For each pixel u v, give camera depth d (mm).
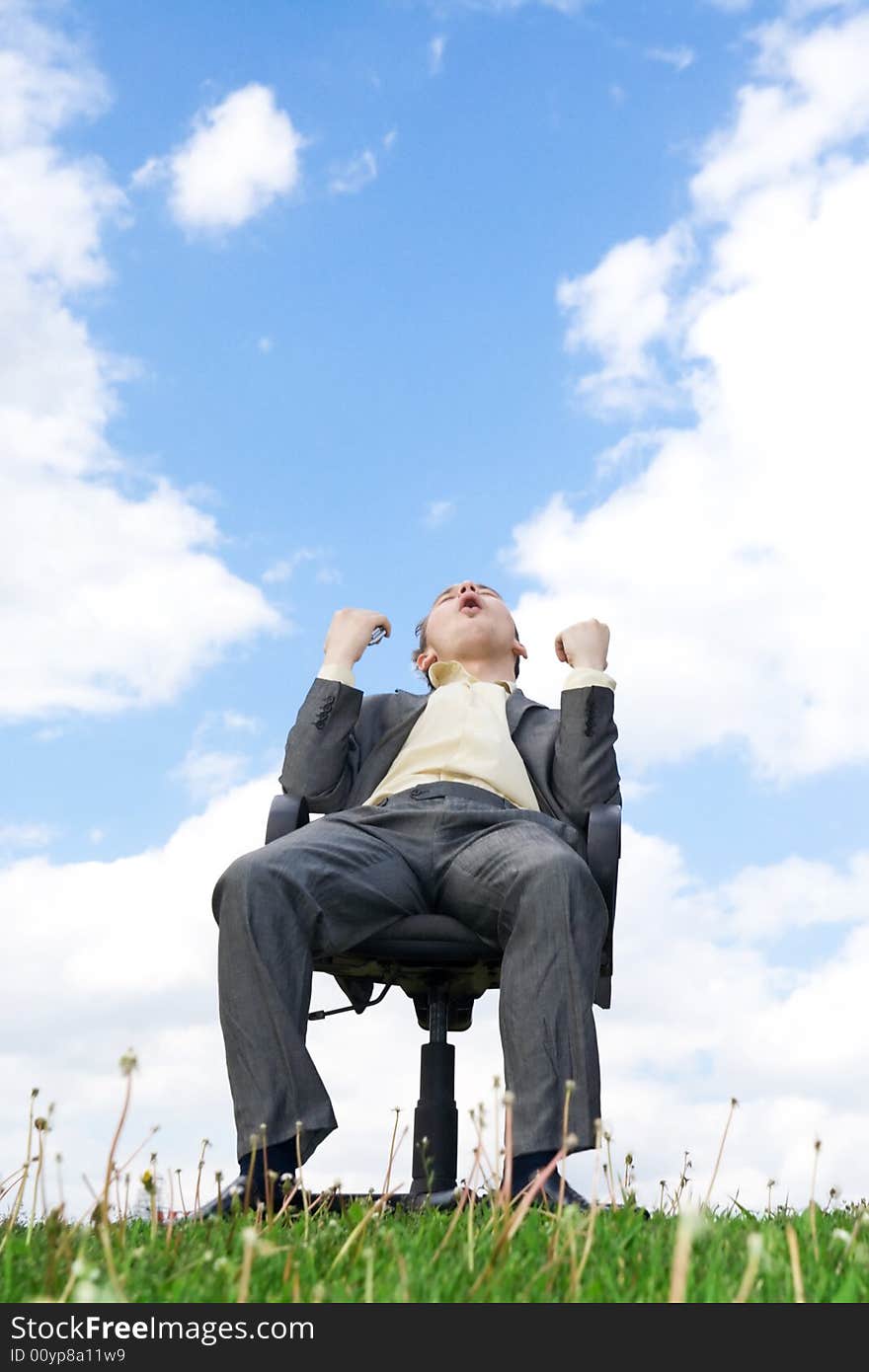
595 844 2863
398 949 2818
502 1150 1895
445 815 2902
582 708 3146
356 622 3322
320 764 3152
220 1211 2047
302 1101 2443
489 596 3764
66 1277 1477
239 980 2547
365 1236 1741
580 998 2502
